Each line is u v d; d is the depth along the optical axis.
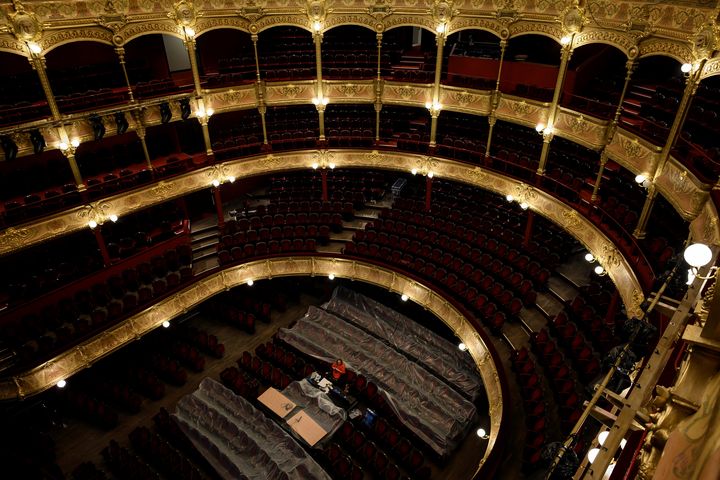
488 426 16.58
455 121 23.55
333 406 17.41
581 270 18.02
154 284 19.14
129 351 20.55
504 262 18.77
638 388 4.47
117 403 18.52
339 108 25.86
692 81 11.24
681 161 11.54
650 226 14.64
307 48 25.19
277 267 21.34
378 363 18.89
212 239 22.38
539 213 17.47
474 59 21.72
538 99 18.28
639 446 4.75
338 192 23.69
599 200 15.72
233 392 18.11
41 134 16.25
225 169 21.48
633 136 13.55
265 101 21.62
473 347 16.11
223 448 16.27
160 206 22.53
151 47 22.08
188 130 23.84
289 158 22.55
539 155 20.23
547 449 5.50
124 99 18.88
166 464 16.08
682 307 5.24
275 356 19.92
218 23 19.30
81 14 16.06
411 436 16.23
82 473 15.73
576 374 14.18
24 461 15.62
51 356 16.42
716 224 9.35
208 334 21.77
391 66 23.38
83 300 18.11
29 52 15.40
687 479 1.91
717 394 2.30
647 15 12.72
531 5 16.33
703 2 10.91
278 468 15.42
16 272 18.94
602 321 14.95
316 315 21.73
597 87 18.70
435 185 24.30
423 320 21.03
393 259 20.09
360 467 15.91
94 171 20.56
